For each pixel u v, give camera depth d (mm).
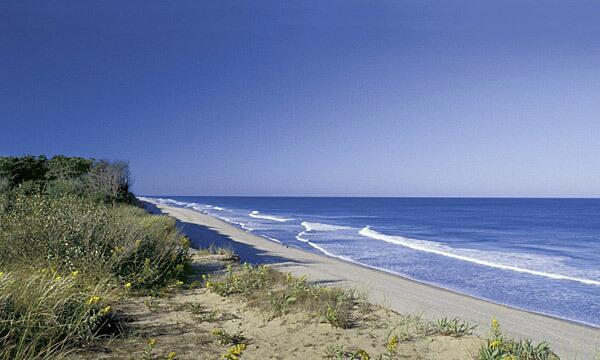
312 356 4816
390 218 66938
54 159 29922
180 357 4551
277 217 62656
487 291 14383
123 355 4449
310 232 36531
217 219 45219
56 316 4605
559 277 17078
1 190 17734
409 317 6625
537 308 12062
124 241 8562
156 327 5594
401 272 17844
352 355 4754
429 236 37406
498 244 31141
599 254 25422
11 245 7637
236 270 10477
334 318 6012
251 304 6910
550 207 122375
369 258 21672
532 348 5055
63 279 5605
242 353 4777
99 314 5090
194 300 7266
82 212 9719
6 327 4309
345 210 100188
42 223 8328
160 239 10148
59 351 4324
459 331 5941
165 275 8711
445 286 15055
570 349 7266
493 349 4785
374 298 10094
